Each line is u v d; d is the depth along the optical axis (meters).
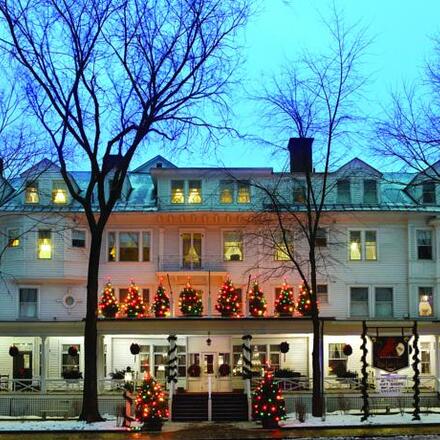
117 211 41.59
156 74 28.91
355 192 42.50
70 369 41.66
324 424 28.97
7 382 38.81
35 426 28.19
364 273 41.97
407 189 43.22
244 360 35.88
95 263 29.42
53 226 41.16
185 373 41.16
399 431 27.36
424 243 42.25
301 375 40.31
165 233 42.31
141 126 28.94
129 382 33.50
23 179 42.31
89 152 29.33
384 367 30.12
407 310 41.72
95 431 27.62
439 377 39.34
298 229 41.09
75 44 28.47
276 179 42.16
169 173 42.31
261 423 30.09
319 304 41.62
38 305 41.31
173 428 29.50
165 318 37.66
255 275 41.84
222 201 42.34
